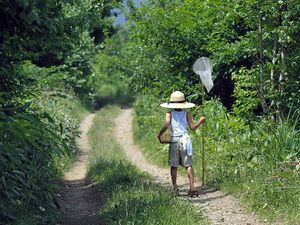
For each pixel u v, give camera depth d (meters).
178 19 16.12
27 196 7.03
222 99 15.86
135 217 7.35
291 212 7.57
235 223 7.63
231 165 10.55
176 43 16.34
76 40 8.53
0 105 6.77
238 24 14.69
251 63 14.74
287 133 9.78
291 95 11.58
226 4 12.23
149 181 11.24
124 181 10.89
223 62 14.26
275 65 11.52
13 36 6.34
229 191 9.55
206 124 12.77
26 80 7.78
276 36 11.38
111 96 43.19
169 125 9.84
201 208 8.42
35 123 5.92
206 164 11.55
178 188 10.55
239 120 11.44
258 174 9.22
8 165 6.49
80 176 13.68
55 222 7.73
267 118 11.18
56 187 8.32
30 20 4.92
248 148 10.29
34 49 7.69
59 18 7.51
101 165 13.22
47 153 7.60
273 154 9.44
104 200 9.69
